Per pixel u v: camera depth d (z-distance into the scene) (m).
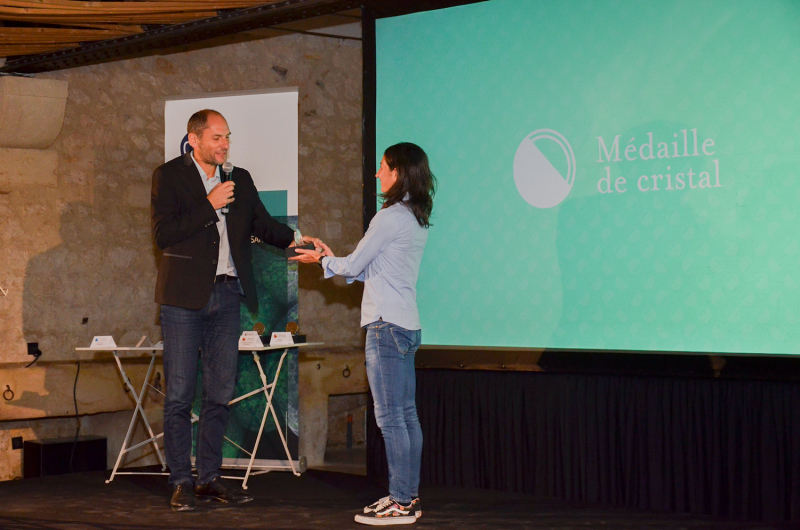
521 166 3.98
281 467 4.45
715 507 3.40
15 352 4.87
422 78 4.25
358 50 6.33
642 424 3.60
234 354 3.75
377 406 3.25
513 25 4.03
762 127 3.41
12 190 4.91
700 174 3.54
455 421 4.11
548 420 3.84
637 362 3.61
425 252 4.20
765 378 3.32
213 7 4.10
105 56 4.74
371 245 3.19
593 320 3.76
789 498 3.26
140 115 5.47
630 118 3.71
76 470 4.87
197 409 4.61
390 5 4.33
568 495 3.76
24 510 3.51
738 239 3.45
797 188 3.34
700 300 3.52
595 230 3.78
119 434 5.34
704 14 3.55
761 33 3.42
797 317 3.32
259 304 4.51
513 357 3.93
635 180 3.69
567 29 3.88
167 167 3.67
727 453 3.40
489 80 4.08
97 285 5.23
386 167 3.33
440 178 4.18
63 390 4.98
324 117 6.12
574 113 3.85
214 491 3.73
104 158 5.30
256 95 4.44
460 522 3.23
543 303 3.89
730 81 3.48
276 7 4.15
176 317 3.56
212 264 3.59
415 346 3.29
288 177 4.38
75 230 5.15
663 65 3.63
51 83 4.80
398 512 3.21
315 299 5.88
